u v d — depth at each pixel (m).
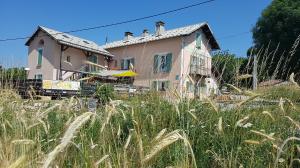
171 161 2.17
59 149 1.12
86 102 3.97
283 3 25.30
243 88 3.43
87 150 1.85
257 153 2.48
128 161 1.88
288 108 3.14
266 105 3.33
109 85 4.65
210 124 2.89
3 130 2.60
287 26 24.55
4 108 3.63
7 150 1.76
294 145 2.47
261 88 3.77
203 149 2.63
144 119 3.07
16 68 5.07
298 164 2.38
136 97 3.81
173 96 3.57
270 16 25.50
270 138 2.17
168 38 27.05
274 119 2.89
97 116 2.36
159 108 3.29
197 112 3.21
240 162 2.42
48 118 3.24
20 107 3.71
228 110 3.17
